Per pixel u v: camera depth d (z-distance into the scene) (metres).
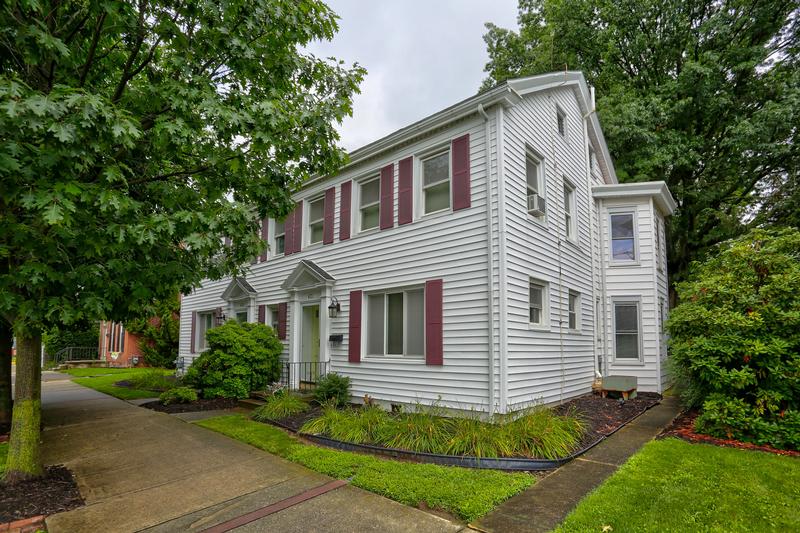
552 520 4.04
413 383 8.61
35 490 4.94
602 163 14.34
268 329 11.79
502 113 8.03
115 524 4.15
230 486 5.10
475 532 3.88
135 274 5.14
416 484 4.83
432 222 8.75
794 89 14.68
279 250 13.23
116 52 5.87
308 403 9.44
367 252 10.02
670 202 13.43
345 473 5.36
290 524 4.09
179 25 5.46
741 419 6.39
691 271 9.04
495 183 7.86
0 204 4.61
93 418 8.99
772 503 4.23
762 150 15.42
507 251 7.74
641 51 17.91
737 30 16.78
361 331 9.81
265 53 5.93
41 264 4.24
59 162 4.16
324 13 6.45
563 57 19.17
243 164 5.82
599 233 12.43
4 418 8.41
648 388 11.37
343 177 10.92
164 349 22.69
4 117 3.66
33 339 5.29
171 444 6.93
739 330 6.74
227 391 10.54
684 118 17.08
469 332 7.86
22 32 4.12
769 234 7.73
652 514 4.03
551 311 9.28
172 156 6.10
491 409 7.30
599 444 6.42
